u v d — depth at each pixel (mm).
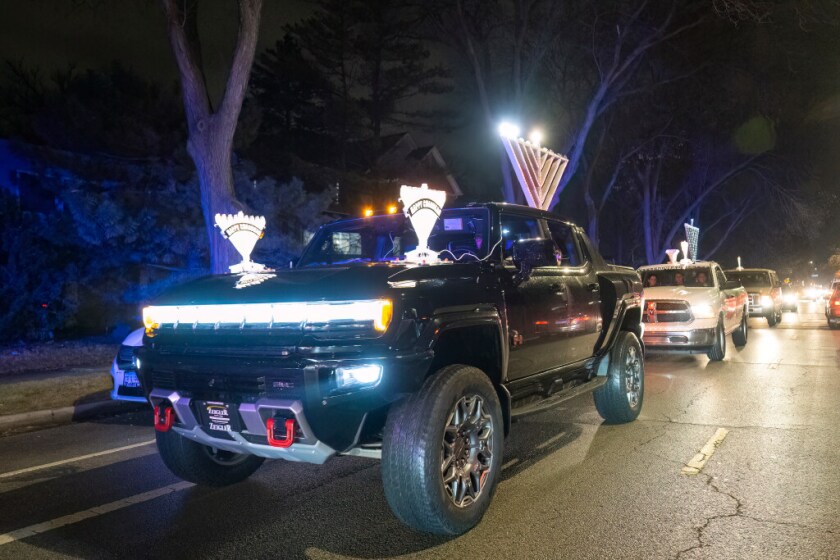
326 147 38000
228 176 12984
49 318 16141
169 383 4492
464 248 5488
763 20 20859
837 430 6898
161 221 14562
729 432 6875
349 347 3879
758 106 28203
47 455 6762
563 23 23234
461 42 23469
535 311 5422
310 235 17234
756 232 45062
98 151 15648
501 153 23891
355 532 4387
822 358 13109
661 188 39156
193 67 12773
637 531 4254
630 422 7352
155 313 4637
